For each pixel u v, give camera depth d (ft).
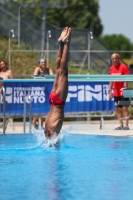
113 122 63.31
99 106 53.31
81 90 52.54
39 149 37.91
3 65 54.95
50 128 38.14
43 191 24.03
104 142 42.04
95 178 26.99
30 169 29.63
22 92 50.21
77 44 87.30
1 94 49.60
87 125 59.16
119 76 47.21
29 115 48.75
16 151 36.94
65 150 37.50
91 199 22.54
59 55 38.14
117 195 23.24
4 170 29.30
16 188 24.66
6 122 53.11
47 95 50.78
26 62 85.40
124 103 49.60
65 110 52.11
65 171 28.99
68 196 23.06
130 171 28.94
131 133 49.06
